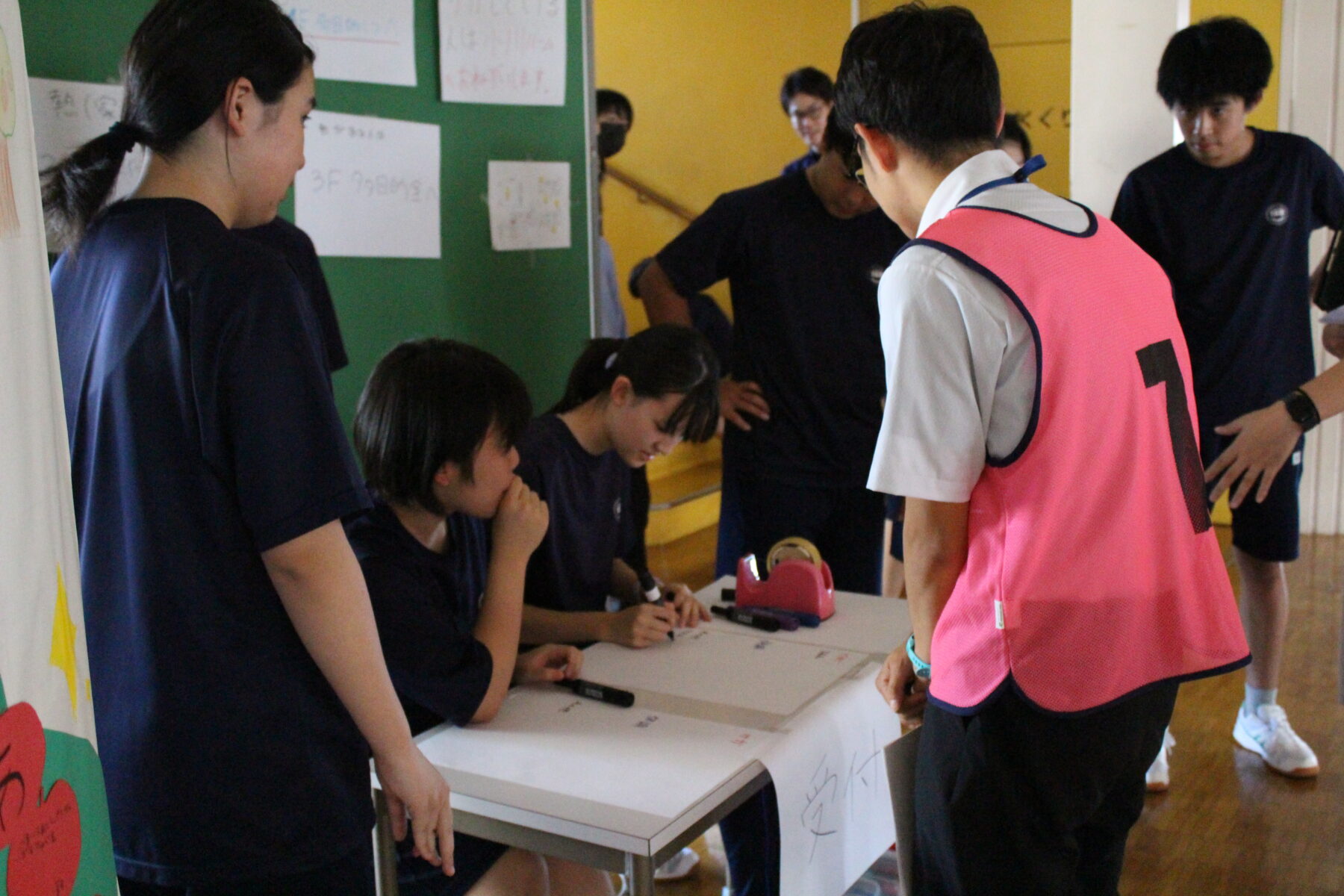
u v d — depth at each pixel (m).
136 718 1.08
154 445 1.06
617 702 1.56
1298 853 2.43
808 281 2.56
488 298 2.76
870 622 1.91
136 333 1.07
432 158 2.57
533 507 1.66
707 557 5.00
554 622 1.84
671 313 2.67
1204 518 1.30
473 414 1.49
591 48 3.01
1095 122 3.19
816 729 1.48
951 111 1.25
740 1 5.68
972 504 1.25
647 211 5.72
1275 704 2.85
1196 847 2.47
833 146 2.40
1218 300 2.61
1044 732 1.21
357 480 1.12
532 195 2.85
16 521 0.66
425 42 2.53
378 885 1.50
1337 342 2.01
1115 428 1.18
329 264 2.37
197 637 1.07
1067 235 1.20
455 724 1.50
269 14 1.12
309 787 1.12
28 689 0.65
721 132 5.83
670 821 1.22
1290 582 4.27
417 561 1.56
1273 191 2.55
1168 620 1.25
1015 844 1.23
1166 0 3.05
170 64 1.07
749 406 2.63
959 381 1.17
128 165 1.84
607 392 1.96
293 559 1.07
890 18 1.29
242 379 1.05
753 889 1.90
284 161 1.16
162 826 1.08
